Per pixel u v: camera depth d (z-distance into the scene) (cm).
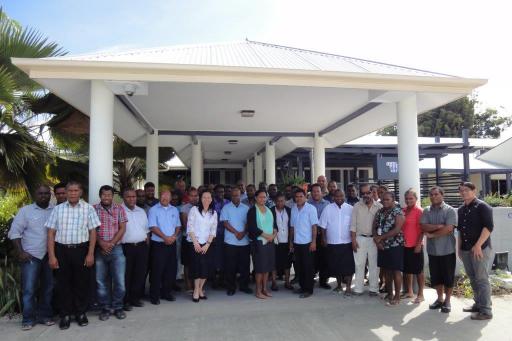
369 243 641
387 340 462
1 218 635
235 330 492
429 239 579
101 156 587
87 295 516
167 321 523
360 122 956
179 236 709
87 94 647
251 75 594
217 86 691
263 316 544
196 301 611
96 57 609
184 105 822
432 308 575
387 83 636
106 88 592
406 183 681
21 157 726
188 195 719
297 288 698
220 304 598
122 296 545
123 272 547
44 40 766
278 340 462
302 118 955
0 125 754
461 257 557
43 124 878
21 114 846
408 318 536
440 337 470
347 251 652
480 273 534
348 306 590
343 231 653
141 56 645
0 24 747
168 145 1232
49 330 493
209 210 627
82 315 511
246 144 1366
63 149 978
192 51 748
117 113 815
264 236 630
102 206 538
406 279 631
